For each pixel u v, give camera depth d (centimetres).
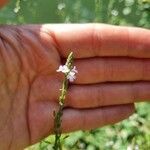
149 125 29
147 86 17
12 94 16
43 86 17
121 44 17
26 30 17
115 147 28
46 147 24
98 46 17
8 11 24
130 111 18
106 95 17
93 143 28
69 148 27
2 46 16
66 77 15
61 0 23
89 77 17
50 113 17
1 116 16
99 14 23
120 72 17
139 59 17
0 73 16
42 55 16
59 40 17
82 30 17
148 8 27
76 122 17
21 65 16
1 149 17
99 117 17
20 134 17
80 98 17
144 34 17
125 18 26
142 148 27
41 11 23
